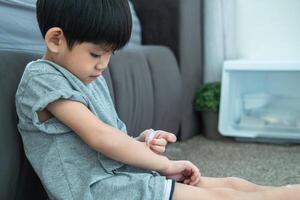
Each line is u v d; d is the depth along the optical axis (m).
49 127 0.65
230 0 1.70
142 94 1.23
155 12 1.61
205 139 1.63
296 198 0.66
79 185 0.64
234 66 1.55
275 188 0.68
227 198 0.66
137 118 1.20
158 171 0.73
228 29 1.73
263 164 1.24
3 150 0.65
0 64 0.70
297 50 1.64
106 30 0.65
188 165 0.77
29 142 0.68
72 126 0.64
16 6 0.85
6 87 0.69
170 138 0.76
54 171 0.65
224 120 1.57
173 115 1.49
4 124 0.67
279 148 1.45
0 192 0.65
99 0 0.66
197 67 1.72
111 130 0.66
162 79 1.40
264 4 1.66
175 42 1.60
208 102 1.61
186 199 0.66
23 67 0.75
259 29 1.68
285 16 1.64
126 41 0.70
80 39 0.65
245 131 1.56
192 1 1.64
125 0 0.69
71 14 0.64
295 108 1.58
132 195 0.64
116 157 0.66
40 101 0.63
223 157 1.33
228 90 1.58
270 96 1.61
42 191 0.77
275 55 1.67
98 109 0.72
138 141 0.72
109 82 1.05
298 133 1.50
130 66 1.19
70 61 0.67
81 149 0.67
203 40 1.76
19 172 0.69
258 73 1.60
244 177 1.11
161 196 0.64
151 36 1.62
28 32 0.87
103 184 0.65
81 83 0.70
